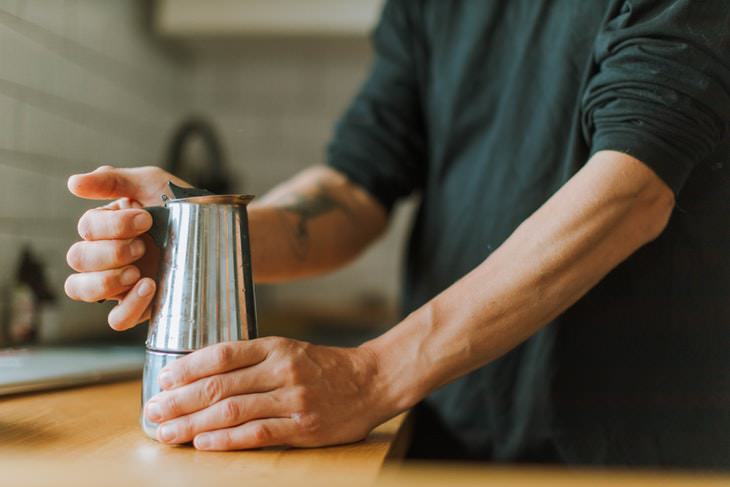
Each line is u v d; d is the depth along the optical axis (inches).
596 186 24.9
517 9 34.9
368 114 41.3
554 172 32.8
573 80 32.0
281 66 90.9
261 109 91.2
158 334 23.1
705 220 30.2
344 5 75.9
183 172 74.6
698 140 25.6
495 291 24.6
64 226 54.1
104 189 25.9
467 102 36.7
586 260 24.7
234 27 76.1
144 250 23.6
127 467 19.3
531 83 33.8
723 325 30.5
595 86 27.5
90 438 22.7
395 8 41.6
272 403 22.0
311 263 35.5
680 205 30.2
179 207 23.2
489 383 34.0
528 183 33.4
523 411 33.0
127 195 26.5
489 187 35.2
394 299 90.8
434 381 24.0
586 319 31.4
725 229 30.1
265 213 34.1
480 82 36.3
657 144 25.1
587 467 31.8
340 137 41.6
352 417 23.0
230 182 80.2
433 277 38.1
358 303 90.3
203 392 21.9
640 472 31.2
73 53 56.4
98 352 42.2
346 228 37.4
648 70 25.7
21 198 47.6
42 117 50.8
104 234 23.0
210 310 22.9
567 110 32.3
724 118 26.0
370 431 24.3
